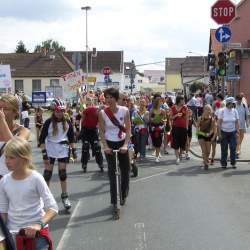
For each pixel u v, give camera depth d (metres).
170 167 15.85
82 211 9.99
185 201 10.76
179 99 16.61
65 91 28.69
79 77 28.53
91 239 8.07
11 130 6.43
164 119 16.98
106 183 13.09
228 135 15.53
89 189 12.28
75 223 9.08
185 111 16.64
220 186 12.52
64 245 7.75
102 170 14.96
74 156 10.24
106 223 9.05
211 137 15.35
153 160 17.41
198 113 33.66
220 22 17.91
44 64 77.69
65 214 9.74
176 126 16.61
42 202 5.02
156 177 13.92
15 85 77.00
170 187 12.39
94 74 96.44
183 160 17.47
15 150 4.84
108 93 9.83
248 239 8.02
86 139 14.92
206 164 15.41
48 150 9.92
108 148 9.62
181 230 8.53
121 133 9.84
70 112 22.19
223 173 14.61
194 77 110.19
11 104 6.38
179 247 7.61
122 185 10.16
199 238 8.07
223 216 9.46
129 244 7.78
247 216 9.46
